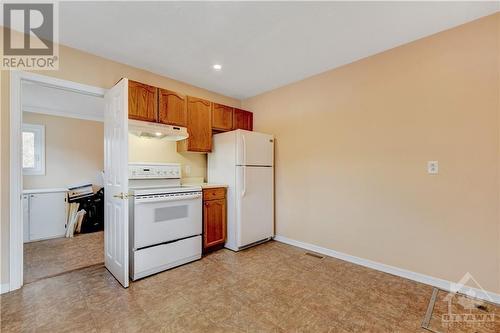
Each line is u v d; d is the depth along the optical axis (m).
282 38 2.32
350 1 1.80
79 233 4.24
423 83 2.32
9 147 2.12
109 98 2.51
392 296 2.08
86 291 2.15
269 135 3.64
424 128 2.31
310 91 3.27
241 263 2.81
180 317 1.79
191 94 3.55
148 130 2.65
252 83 3.51
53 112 4.41
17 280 2.17
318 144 3.18
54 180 4.43
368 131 2.70
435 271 2.26
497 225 1.97
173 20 2.04
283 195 3.62
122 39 2.33
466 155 2.10
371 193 2.68
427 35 2.28
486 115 2.00
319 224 3.17
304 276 2.47
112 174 2.44
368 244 2.70
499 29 1.94
